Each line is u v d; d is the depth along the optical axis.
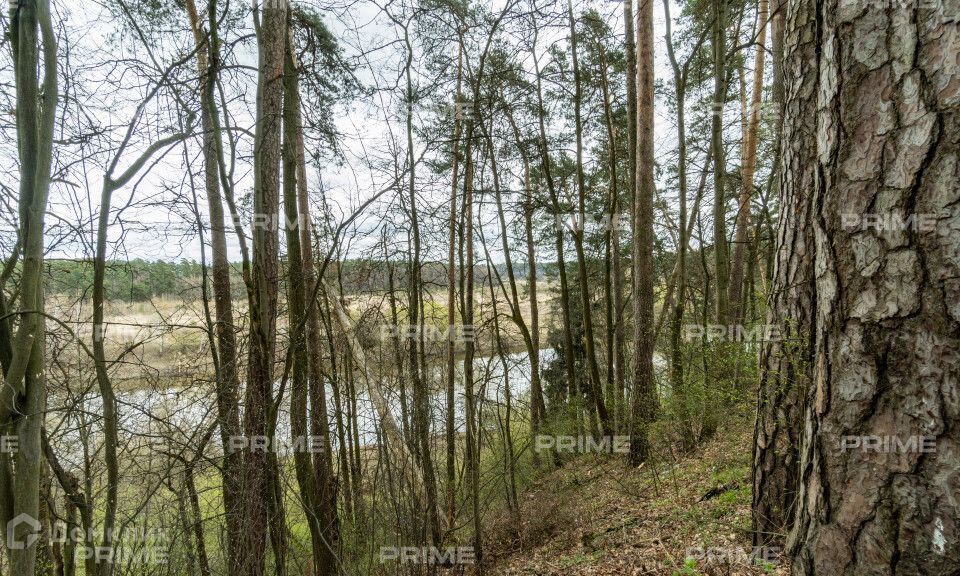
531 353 5.80
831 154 1.21
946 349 0.96
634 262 7.80
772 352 2.72
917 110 1.01
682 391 7.00
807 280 2.40
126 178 2.73
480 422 4.98
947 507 0.96
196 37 5.31
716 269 7.80
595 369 9.01
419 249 4.28
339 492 4.45
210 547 4.15
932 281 0.98
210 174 4.36
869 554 1.08
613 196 9.74
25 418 1.91
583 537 5.40
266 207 3.79
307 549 4.34
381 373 4.06
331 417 4.33
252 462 3.44
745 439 5.96
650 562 3.88
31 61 1.99
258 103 3.78
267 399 3.58
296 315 4.29
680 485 5.86
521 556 5.61
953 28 0.97
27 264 1.93
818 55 1.29
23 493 1.89
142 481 3.46
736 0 8.89
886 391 1.06
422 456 4.07
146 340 3.29
